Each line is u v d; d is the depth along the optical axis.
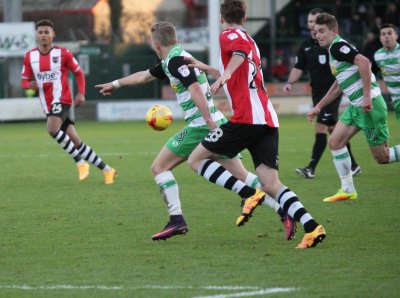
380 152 27.00
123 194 29.11
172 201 20.52
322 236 19.41
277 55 81.62
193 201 27.30
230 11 19.77
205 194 28.86
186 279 16.80
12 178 33.94
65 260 18.70
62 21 87.94
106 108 72.50
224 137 19.67
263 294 15.51
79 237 21.41
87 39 87.69
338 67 26.00
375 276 16.81
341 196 26.95
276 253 19.16
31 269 17.84
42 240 21.05
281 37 84.88
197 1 91.06
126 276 17.12
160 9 90.00
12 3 72.19
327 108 32.12
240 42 19.14
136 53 79.31
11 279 16.97
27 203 27.27
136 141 50.66
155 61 78.75
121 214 24.95
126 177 33.81
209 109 21.30
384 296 15.32
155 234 21.30
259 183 21.58
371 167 35.78
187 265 18.05
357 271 17.25
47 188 30.83
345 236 21.03
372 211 24.84
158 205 26.59
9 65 73.44
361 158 39.34
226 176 20.16
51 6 88.12
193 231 22.11
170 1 90.31
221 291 15.77
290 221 20.05
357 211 24.89
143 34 89.00
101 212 25.33
